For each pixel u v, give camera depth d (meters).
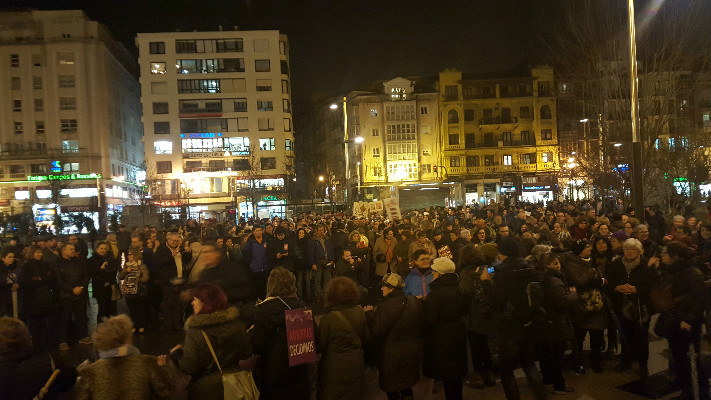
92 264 10.45
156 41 67.88
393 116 66.94
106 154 62.38
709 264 7.72
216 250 6.44
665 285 5.82
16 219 39.62
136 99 77.94
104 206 55.50
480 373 6.65
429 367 5.29
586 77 21.92
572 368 7.07
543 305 5.69
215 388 4.18
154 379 3.77
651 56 19.86
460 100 67.62
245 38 69.19
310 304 12.67
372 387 6.58
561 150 59.28
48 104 61.12
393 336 5.04
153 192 64.62
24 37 62.06
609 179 23.09
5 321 3.78
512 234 13.84
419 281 6.82
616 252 7.23
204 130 68.38
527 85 67.88
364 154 66.62
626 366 6.87
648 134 19.53
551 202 32.50
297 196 97.50
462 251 6.69
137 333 10.15
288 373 4.67
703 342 7.35
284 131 69.38
